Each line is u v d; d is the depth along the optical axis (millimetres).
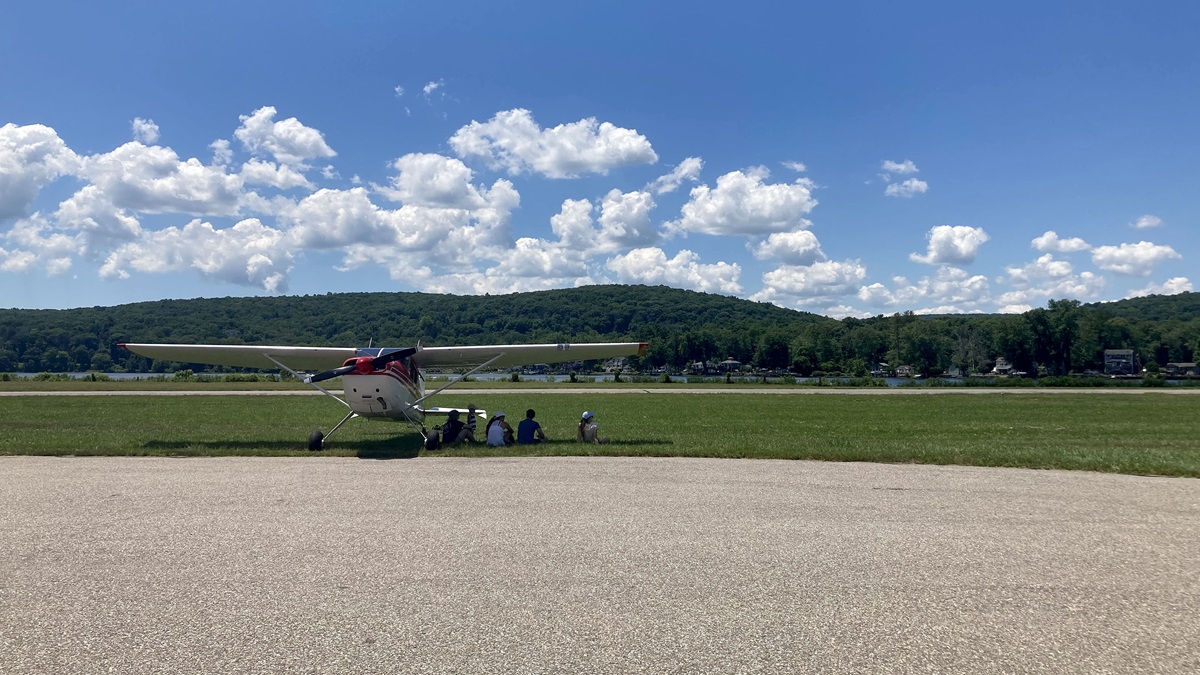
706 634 3988
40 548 5652
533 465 10539
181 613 4246
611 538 6074
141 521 6637
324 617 4199
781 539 6078
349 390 13219
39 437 14109
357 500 7723
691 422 20000
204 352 14977
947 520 6863
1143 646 3857
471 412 13992
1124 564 5395
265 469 10172
